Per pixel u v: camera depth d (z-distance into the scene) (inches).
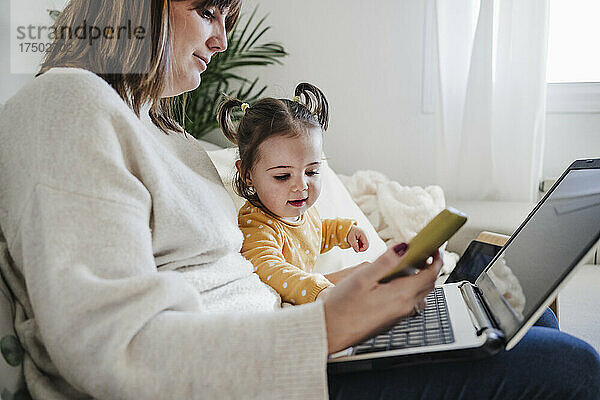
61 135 25.5
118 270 24.0
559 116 100.6
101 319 23.0
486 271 39.9
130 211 25.3
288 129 42.8
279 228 45.3
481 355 25.5
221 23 36.5
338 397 27.1
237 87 106.7
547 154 101.8
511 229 74.0
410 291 24.9
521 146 95.7
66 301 23.0
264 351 23.2
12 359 26.0
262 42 106.1
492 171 96.9
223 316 24.1
